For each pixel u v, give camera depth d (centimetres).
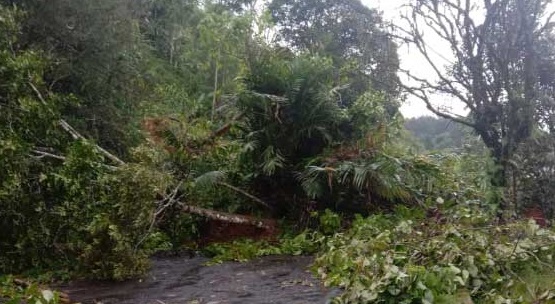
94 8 959
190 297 487
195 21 1914
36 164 635
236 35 1130
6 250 600
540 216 686
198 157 774
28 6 900
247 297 473
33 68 692
